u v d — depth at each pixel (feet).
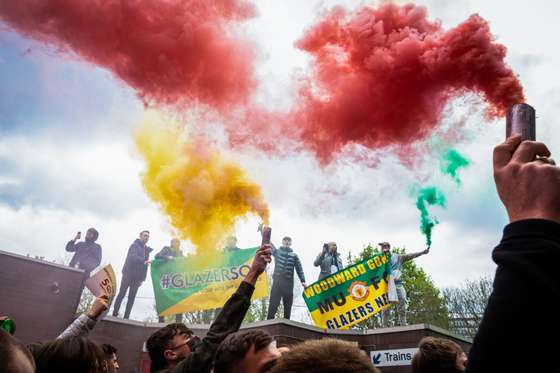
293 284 35.96
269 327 32.24
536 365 2.36
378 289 34.73
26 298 31.27
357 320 34.17
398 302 35.35
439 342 9.04
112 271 19.11
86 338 7.57
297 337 32.63
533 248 2.52
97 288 18.56
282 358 3.74
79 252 36.11
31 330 30.91
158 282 35.94
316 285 35.42
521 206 2.80
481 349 2.54
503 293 2.53
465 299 84.02
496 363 2.44
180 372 8.75
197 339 11.61
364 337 35.12
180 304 35.19
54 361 6.95
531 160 2.99
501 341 2.44
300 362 3.54
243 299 9.81
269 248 10.64
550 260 2.46
